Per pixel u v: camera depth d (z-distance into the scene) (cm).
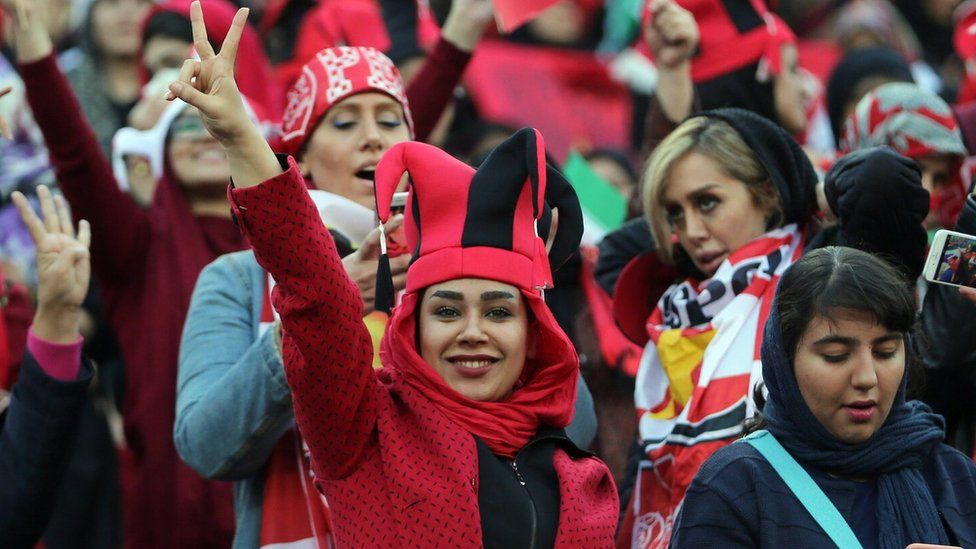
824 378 1413
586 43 3416
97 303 2395
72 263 1803
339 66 1881
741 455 1441
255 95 2530
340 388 1407
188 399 1681
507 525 1420
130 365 2108
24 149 2627
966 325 1730
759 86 2306
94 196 2111
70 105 2097
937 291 1752
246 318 1741
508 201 1450
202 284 1769
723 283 1770
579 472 1469
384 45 2675
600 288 2114
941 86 3425
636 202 2192
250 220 1366
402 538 1404
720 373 1734
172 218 2170
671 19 2131
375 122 1877
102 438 2361
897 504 1420
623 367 2067
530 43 3388
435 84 2241
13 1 2084
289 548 1639
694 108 2159
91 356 2392
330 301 1386
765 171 1808
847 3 3559
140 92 2831
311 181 1925
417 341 1479
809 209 1825
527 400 1472
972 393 1786
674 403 1803
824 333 1412
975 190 1700
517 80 3219
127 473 2169
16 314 2103
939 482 1456
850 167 1695
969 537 1429
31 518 1809
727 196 1802
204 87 1366
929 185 2059
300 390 1412
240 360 1639
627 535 1825
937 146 2047
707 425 1711
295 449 1673
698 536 1421
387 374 1492
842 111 2750
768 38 2306
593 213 2698
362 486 1433
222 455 1633
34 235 1806
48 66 2092
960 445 1811
